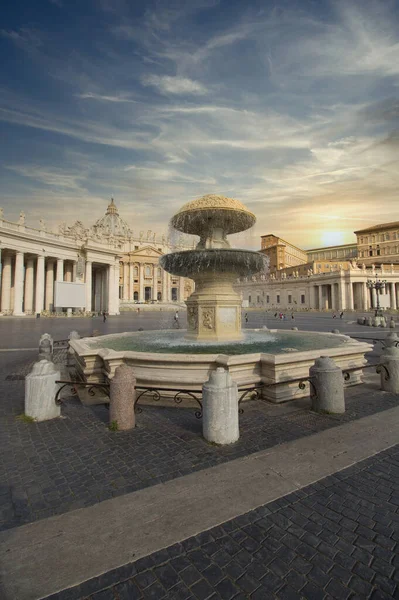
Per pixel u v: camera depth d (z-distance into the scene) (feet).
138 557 7.34
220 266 28.94
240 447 13.14
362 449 12.78
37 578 6.78
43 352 30.89
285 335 36.40
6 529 8.37
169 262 30.07
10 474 11.34
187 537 7.98
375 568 7.06
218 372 14.03
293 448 12.91
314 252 351.67
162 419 16.66
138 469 11.50
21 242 146.41
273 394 19.29
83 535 8.08
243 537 7.98
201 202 29.68
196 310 31.19
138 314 187.11
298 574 6.89
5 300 159.84
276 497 9.62
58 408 17.31
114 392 15.42
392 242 258.16
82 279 176.96
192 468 11.45
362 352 24.23
